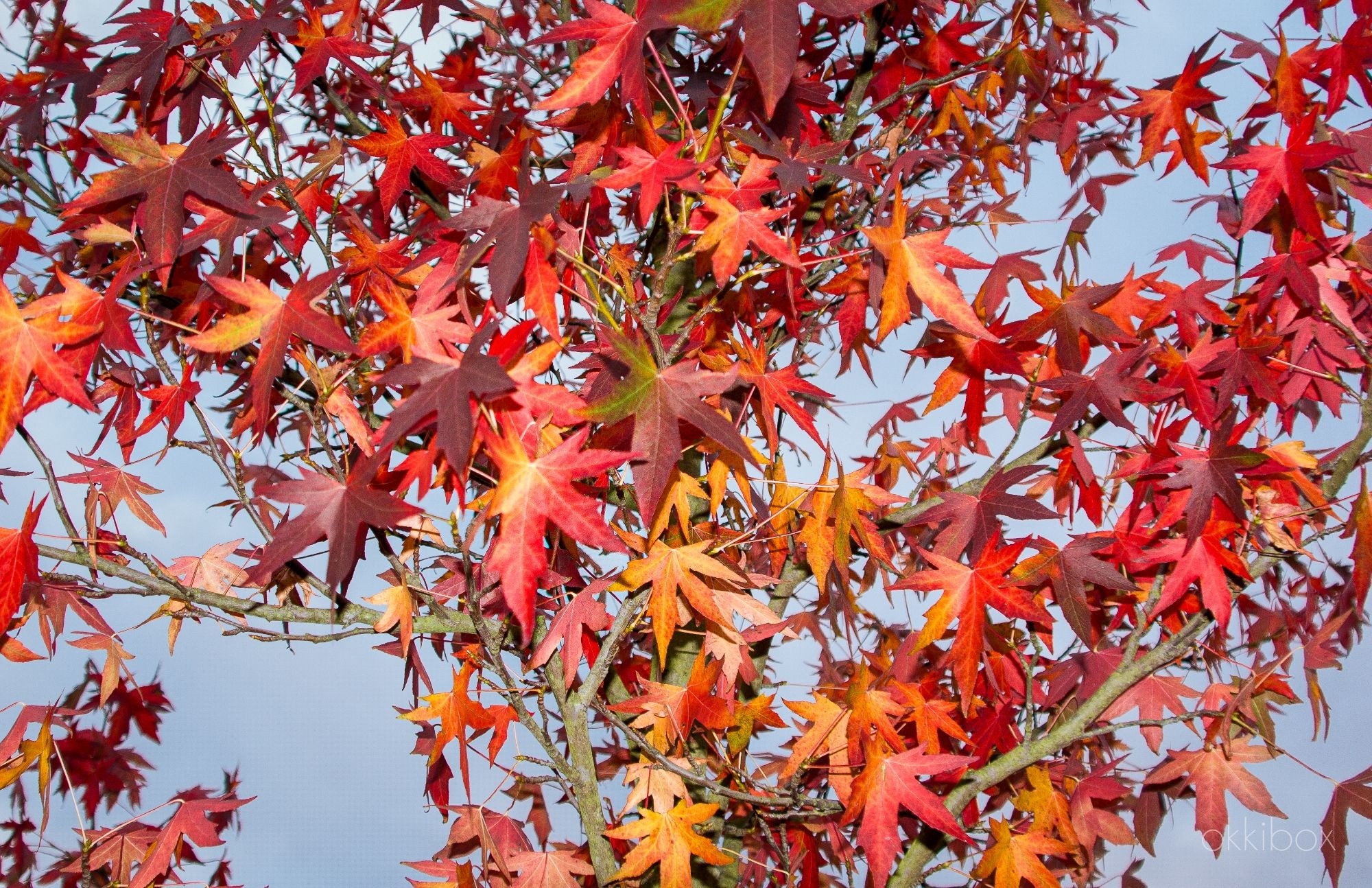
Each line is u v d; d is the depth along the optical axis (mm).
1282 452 1665
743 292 1724
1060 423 1613
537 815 1791
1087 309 1612
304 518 1416
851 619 1775
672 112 1623
